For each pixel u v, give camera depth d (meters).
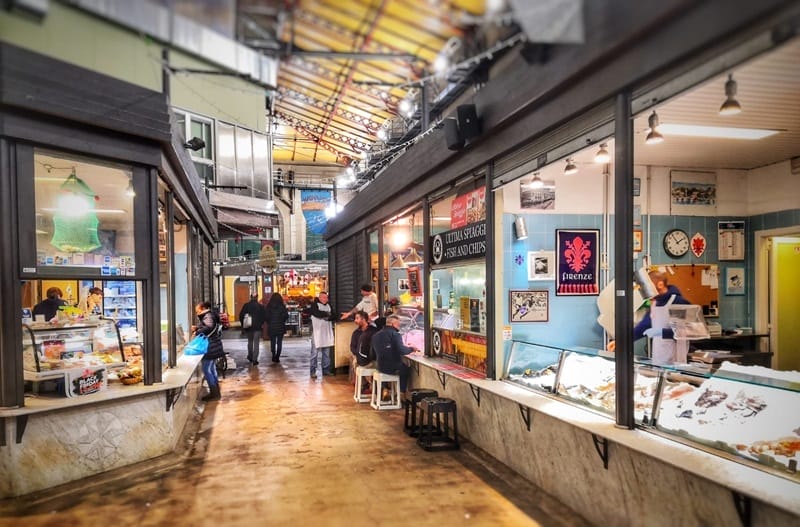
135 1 2.23
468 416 5.55
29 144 4.12
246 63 2.79
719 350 6.38
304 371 10.66
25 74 3.82
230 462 4.94
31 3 2.20
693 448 3.03
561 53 3.63
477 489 4.22
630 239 3.38
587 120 3.72
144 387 4.83
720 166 6.53
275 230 21.14
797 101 4.20
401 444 5.50
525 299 5.69
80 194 4.71
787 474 2.59
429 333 6.99
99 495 4.11
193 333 8.81
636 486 3.16
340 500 4.02
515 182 5.75
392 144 7.69
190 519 3.69
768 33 2.34
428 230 6.98
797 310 6.66
